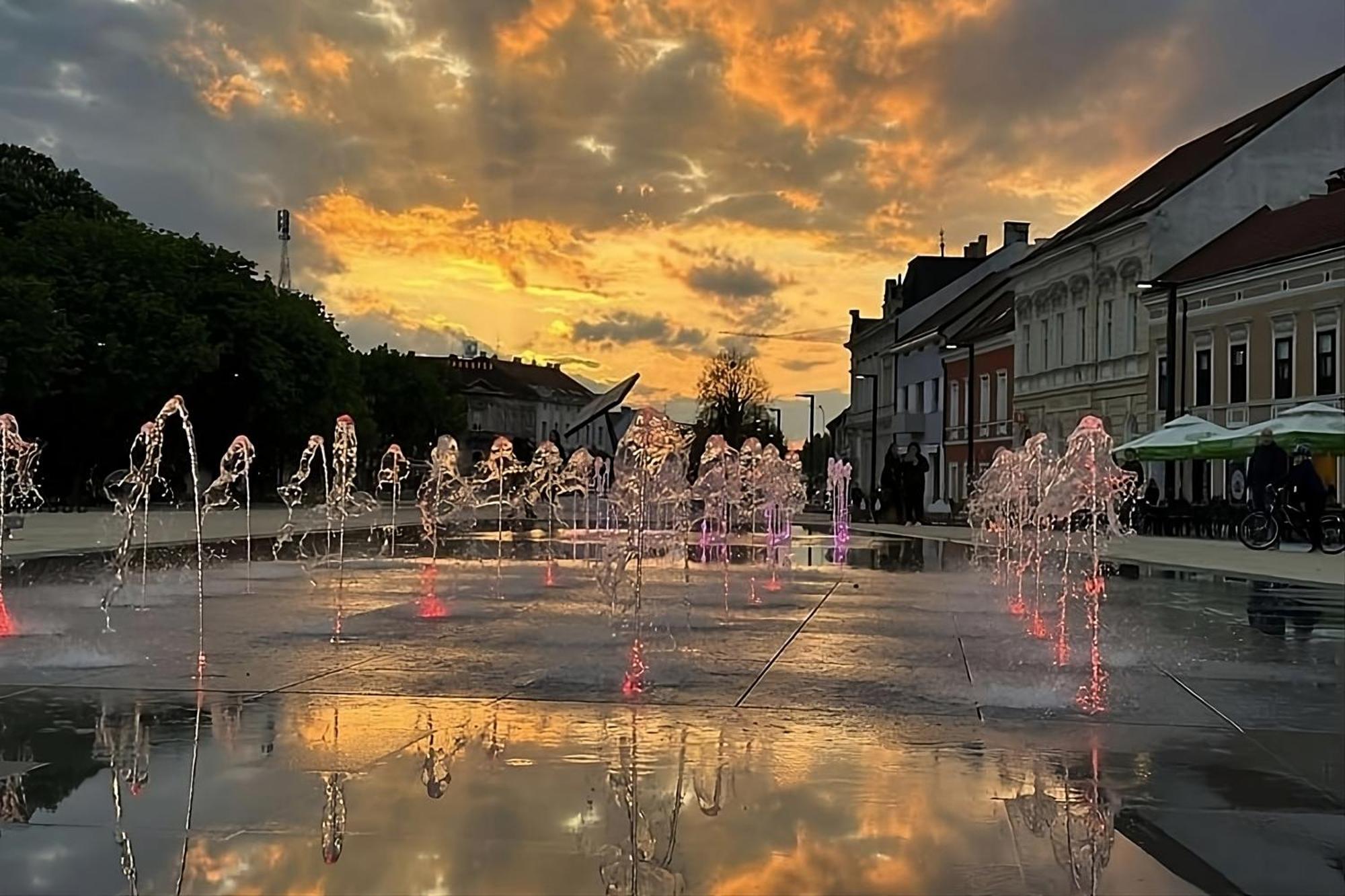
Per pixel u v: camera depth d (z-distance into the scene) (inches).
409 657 381.1
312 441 1119.6
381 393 3878.0
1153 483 1631.4
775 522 1434.5
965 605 581.0
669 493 822.5
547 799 210.2
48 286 1774.1
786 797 213.2
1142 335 1916.8
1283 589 704.4
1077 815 204.5
